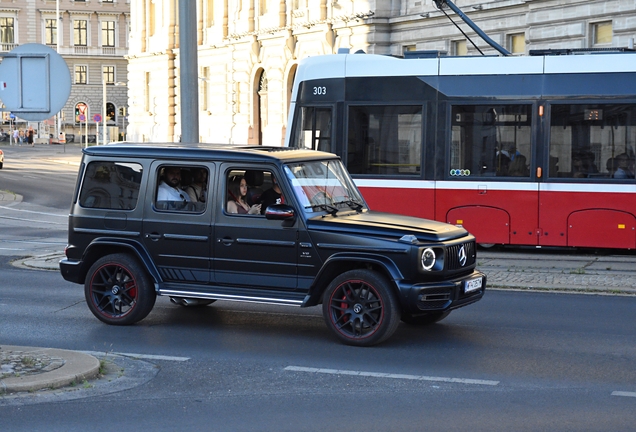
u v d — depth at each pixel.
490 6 33.91
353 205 11.16
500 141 18.92
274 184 10.62
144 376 8.73
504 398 7.95
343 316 10.19
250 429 7.04
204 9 60.16
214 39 58.81
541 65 18.67
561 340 10.48
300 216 10.39
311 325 11.35
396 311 9.97
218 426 7.11
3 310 12.41
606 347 10.10
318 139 20.25
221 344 10.22
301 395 8.06
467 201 19.09
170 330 11.02
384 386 8.37
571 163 18.47
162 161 11.12
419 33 38.03
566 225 18.50
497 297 13.66
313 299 10.37
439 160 19.25
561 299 13.48
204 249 10.84
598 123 18.27
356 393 8.12
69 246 11.59
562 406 7.68
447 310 10.20
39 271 16.64
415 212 19.45
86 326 11.27
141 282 11.13
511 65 18.86
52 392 8.02
